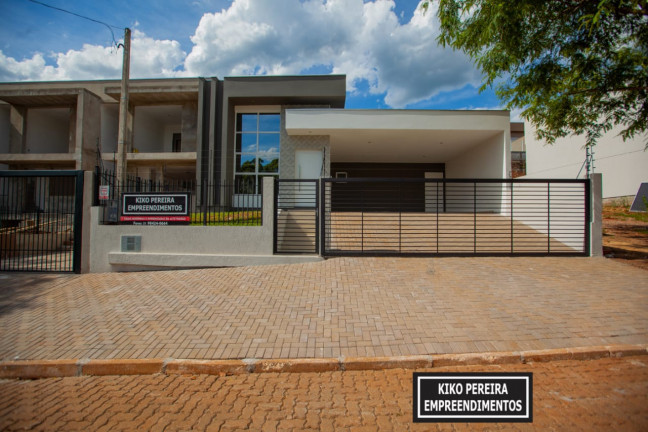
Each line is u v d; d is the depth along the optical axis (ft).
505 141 40.83
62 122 73.20
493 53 26.43
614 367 12.16
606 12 20.20
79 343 14.06
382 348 13.26
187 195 25.96
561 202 30.27
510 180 26.30
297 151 45.32
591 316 15.71
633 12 22.80
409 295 18.49
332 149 52.75
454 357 12.55
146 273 24.62
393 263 24.14
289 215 33.81
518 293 18.60
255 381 11.73
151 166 61.36
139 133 63.82
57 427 9.26
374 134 43.52
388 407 10.04
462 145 49.37
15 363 12.61
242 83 47.78
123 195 26.45
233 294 19.24
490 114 40.81
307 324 15.35
